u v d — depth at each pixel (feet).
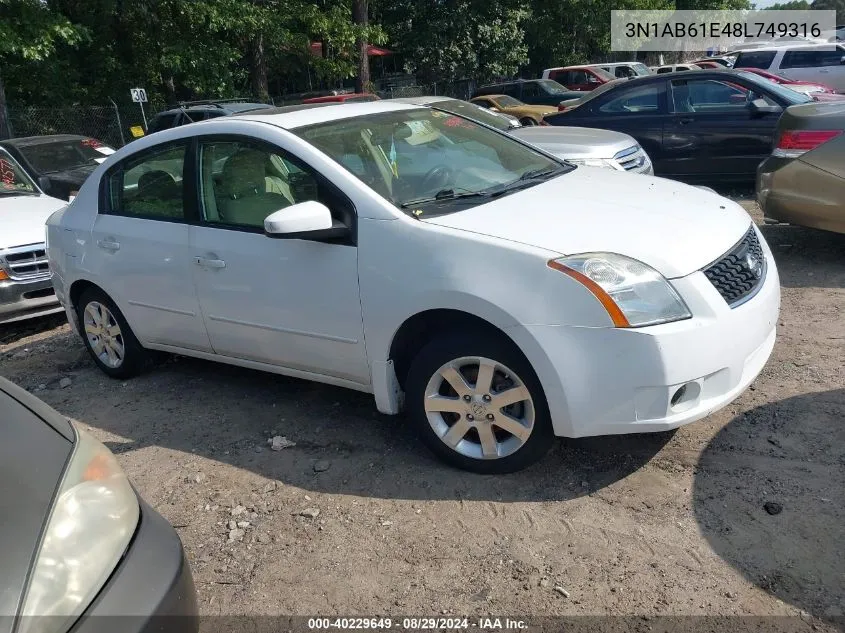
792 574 8.61
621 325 9.55
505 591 8.86
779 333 15.47
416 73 96.63
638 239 10.27
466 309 10.32
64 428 7.35
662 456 11.22
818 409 12.09
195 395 15.29
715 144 29.71
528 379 10.24
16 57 62.03
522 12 97.91
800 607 8.13
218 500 11.37
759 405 12.42
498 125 27.61
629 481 10.69
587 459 11.34
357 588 9.20
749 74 29.76
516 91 73.92
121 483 7.01
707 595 8.45
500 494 10.71
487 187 12.55
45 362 18.60
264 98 71.31
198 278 13.46
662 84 30.68
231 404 14.70
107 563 6.22
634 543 9.41
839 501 9.75
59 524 6.11
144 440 13.56
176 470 12.37
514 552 9.50
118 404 15.26
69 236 15.94
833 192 18.58
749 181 29.89
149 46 66.23
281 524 10.61
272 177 12.48
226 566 9.87
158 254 14.06
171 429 13.87
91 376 17.10
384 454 12.17
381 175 12.01
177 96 74.08
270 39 68.54
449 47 92.43
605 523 9.85
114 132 61.82
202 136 13.53
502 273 10.09
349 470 11.80
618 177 13.66
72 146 34.71
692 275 9.96
